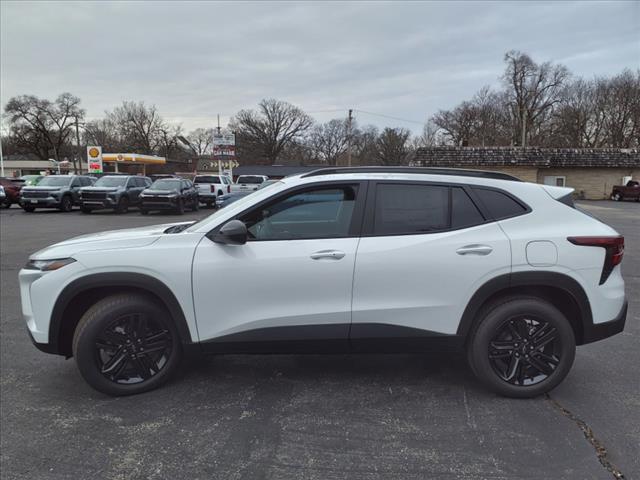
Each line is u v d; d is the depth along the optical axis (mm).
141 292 3355
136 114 79625
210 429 2994
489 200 3355
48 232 13898
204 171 82562
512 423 3045
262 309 3236
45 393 3527
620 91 53000
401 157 83312
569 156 38938
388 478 2502
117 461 2668
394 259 3193
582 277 3250
